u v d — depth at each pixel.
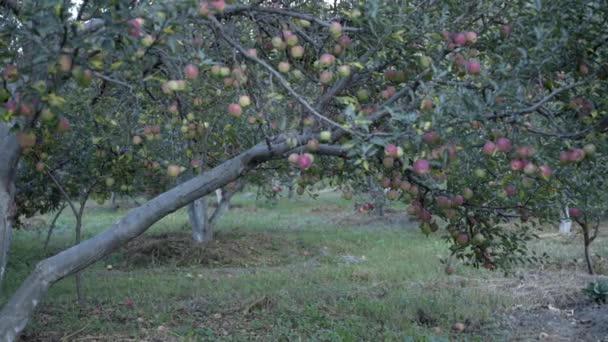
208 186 4.12
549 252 12.45
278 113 4.12
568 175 4.62
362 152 3.05
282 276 10.55
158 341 6.42
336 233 17.02
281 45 3.75
